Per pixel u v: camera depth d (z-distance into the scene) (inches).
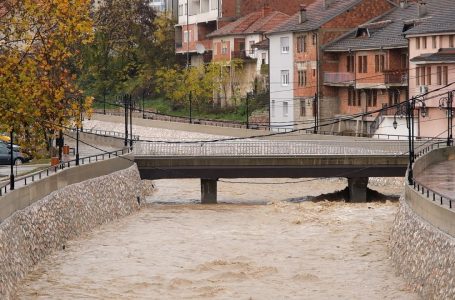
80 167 2773.1
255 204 3336.6
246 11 6102.4
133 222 2928.2
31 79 2568.9
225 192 3666.3
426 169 3164.4
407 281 2071.9
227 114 5570.9
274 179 3964.1
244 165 3420.3
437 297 1813.5
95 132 5339.6
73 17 2603.3
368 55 4660.4
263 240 2615.7
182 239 2632.9
